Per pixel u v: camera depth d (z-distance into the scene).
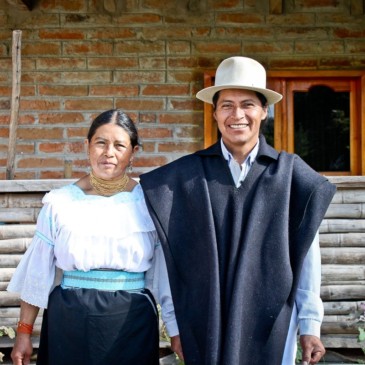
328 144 5.01
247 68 2.42
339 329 3.27
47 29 4.95
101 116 2.47
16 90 3.58
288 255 2.31
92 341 2.31
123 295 2.36
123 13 4.95
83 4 4.95
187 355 2.32
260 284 2.30
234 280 2.27
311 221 2.33
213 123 4.94
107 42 4.95
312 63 4.92
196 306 2.33
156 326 2.46
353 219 3.25
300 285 2.42
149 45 4.94
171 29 4.93
